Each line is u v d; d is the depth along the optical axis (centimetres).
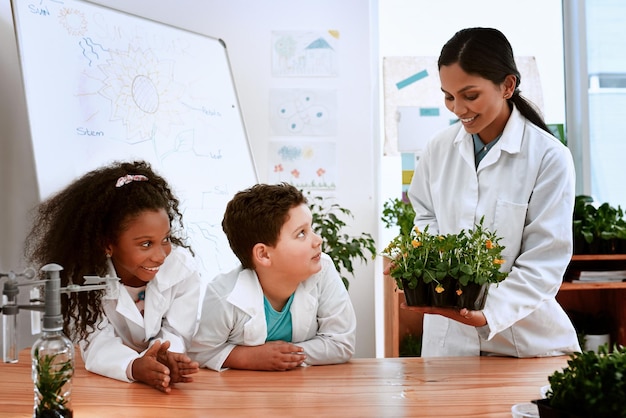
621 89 352
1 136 252
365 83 336
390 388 123
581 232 285
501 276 138
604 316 309
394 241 146
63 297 141
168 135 259
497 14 350
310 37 333
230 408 112
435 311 142
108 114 240
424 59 345
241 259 147
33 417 105
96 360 137
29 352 159
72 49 235
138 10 317
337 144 334
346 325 151
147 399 118
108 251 142
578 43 349
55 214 149
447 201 177
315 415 107
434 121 342
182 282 155
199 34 287
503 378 130
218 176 272
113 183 142
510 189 165
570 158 163
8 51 258
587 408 88
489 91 154
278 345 142
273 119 332
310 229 144
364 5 335
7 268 252
